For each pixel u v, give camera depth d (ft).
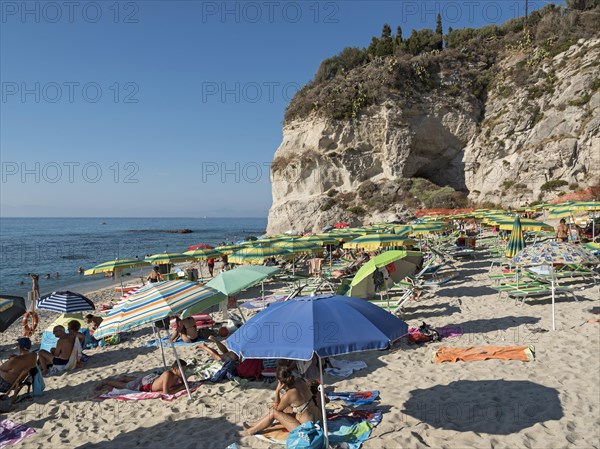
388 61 176.96
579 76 143.02
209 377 26.14
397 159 168.86
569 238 68.44
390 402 20.85
